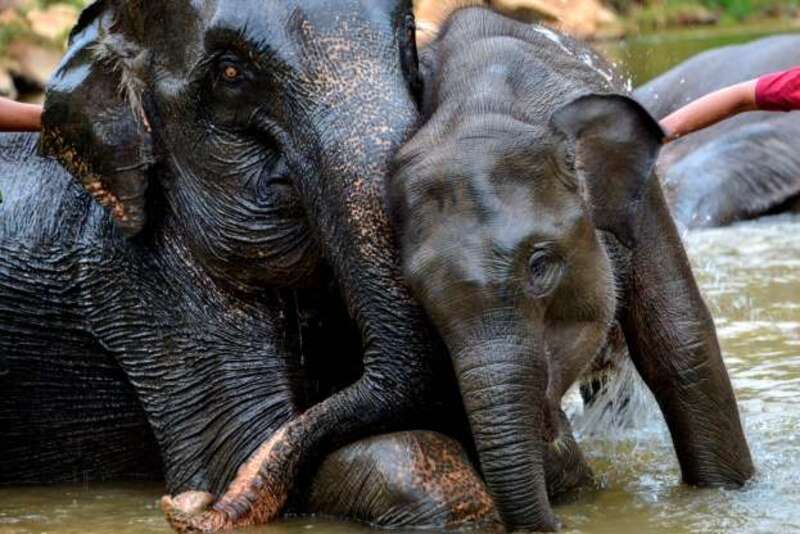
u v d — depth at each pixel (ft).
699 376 37.55
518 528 31.99
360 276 34.78
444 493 34.65
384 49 36.42
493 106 34.12
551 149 33.14
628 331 37.83
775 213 77.25
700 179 76.54
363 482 35.22
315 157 35.86
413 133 35.24
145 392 39.34
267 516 35.78
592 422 43.78
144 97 38.52
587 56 39.09
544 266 32.48
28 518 38.09
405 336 34.65
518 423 31.78
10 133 42.22
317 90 36.06
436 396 35.24
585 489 37.76
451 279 32.04
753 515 35.40
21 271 40.52
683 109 39.73
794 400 44.37
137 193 38.65
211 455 38.68
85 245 39.96
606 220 34.47
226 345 38.75
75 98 38.78
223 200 37.93
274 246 37.78
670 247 37.58
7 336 40.68
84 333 40.22
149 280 39.29
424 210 32.65
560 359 33.37
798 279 60.08
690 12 159.12
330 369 39.60
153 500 39.34
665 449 41.60
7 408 41.16
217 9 37.09
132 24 38.68
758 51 83.92
